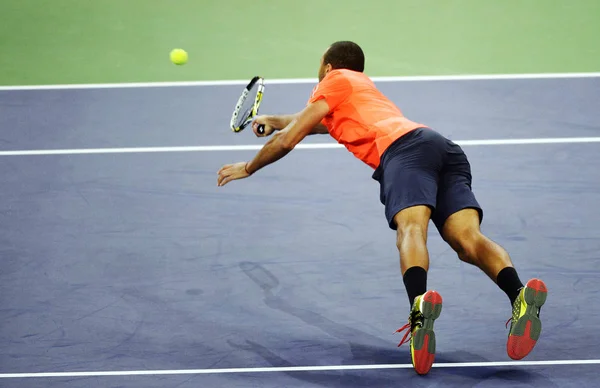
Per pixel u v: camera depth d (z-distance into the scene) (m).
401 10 38.91
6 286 21.67
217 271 22.19
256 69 34.09
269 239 23.53
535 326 17.52
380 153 19.53
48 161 27.73
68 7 39.34
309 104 19.97
